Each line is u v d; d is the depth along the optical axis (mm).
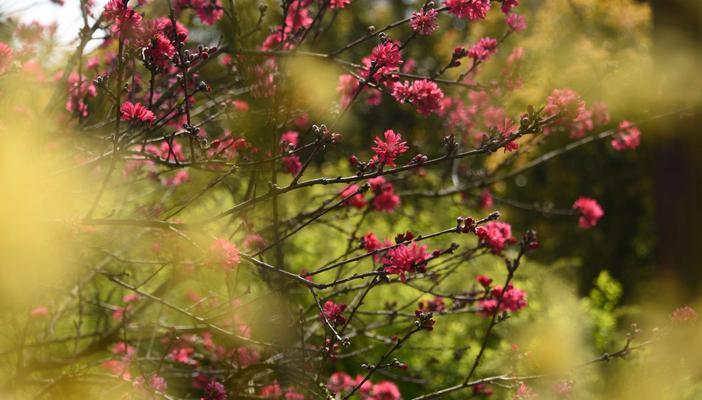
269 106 4023
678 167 9633
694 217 9664
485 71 5762
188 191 5590
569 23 7707
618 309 8289
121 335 5301
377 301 7438
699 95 6734
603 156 13547
